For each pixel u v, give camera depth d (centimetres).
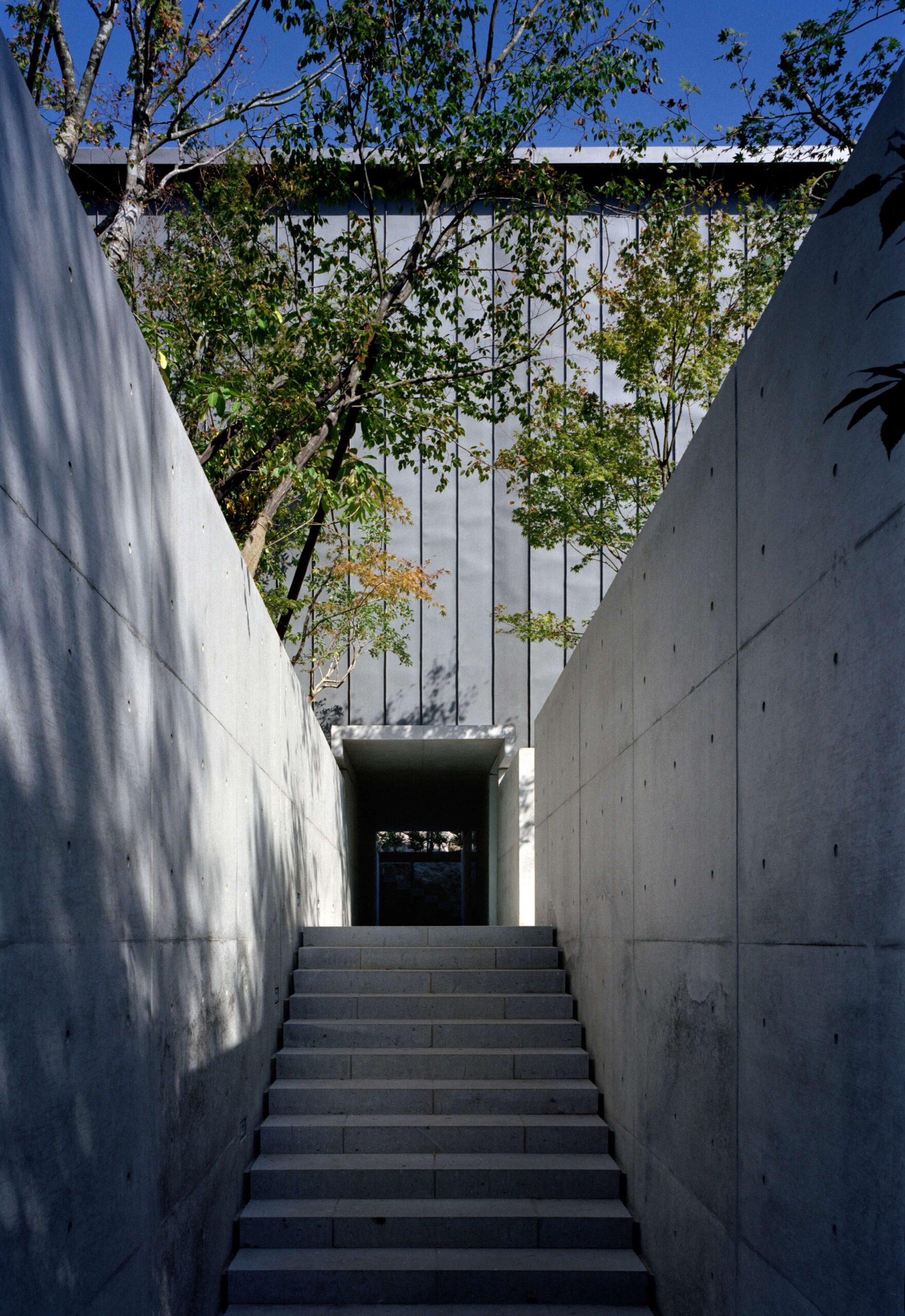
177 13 682
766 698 294
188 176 987
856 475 230
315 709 1357
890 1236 199
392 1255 442
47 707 213
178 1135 333
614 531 1101
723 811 338
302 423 738
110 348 273
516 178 802
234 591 477
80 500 241
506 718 1370
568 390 1012
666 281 920
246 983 493
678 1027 391
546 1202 480
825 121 659
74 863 229
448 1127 521
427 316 823
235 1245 448
